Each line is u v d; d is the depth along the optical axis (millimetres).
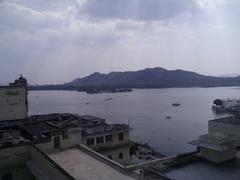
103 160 27359
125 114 192750
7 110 49219
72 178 18188
